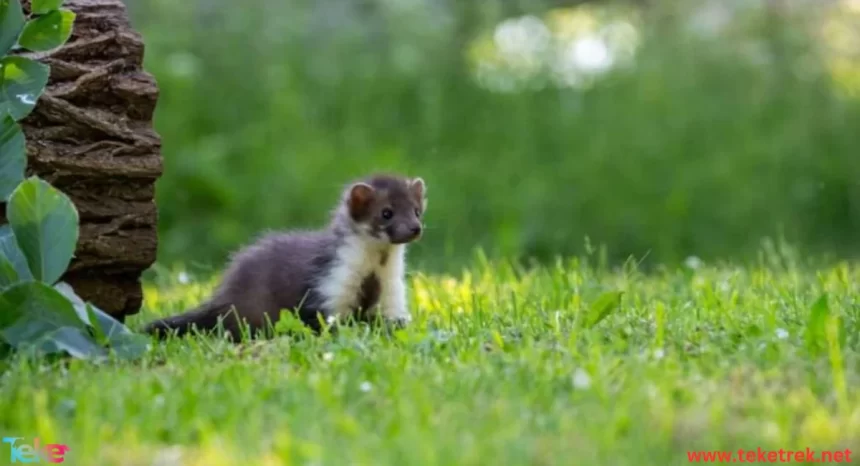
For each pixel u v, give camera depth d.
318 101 26.70
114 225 11.39
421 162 25.70
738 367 9.35
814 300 11.91
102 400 8.67
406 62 27.39
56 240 10.29
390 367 9.38
